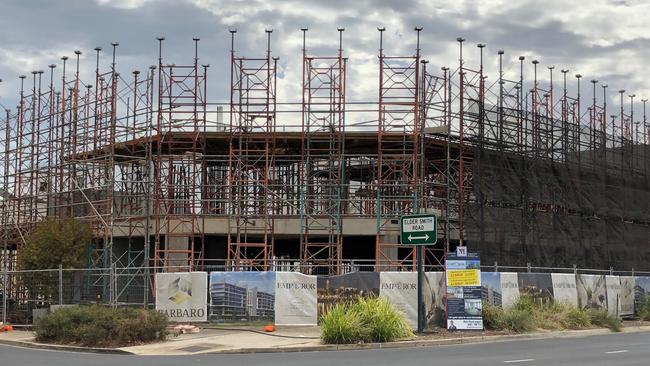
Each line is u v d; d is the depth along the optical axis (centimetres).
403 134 3522
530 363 1661
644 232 4581
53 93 4212
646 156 4769
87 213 3897
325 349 2041
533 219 3753
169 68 3909
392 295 2464
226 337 2267
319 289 2492
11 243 4222
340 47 3509
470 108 3684
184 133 3562
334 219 3453
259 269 3775
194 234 3503
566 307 2816
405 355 1855
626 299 3300
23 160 4116
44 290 2958
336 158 3791
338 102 3497
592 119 4384
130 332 2180
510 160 3684
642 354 1880
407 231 2342
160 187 3644
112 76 4150
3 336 2581
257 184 3597
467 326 2427
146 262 3169
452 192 3822
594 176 4234
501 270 3525
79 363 1755
